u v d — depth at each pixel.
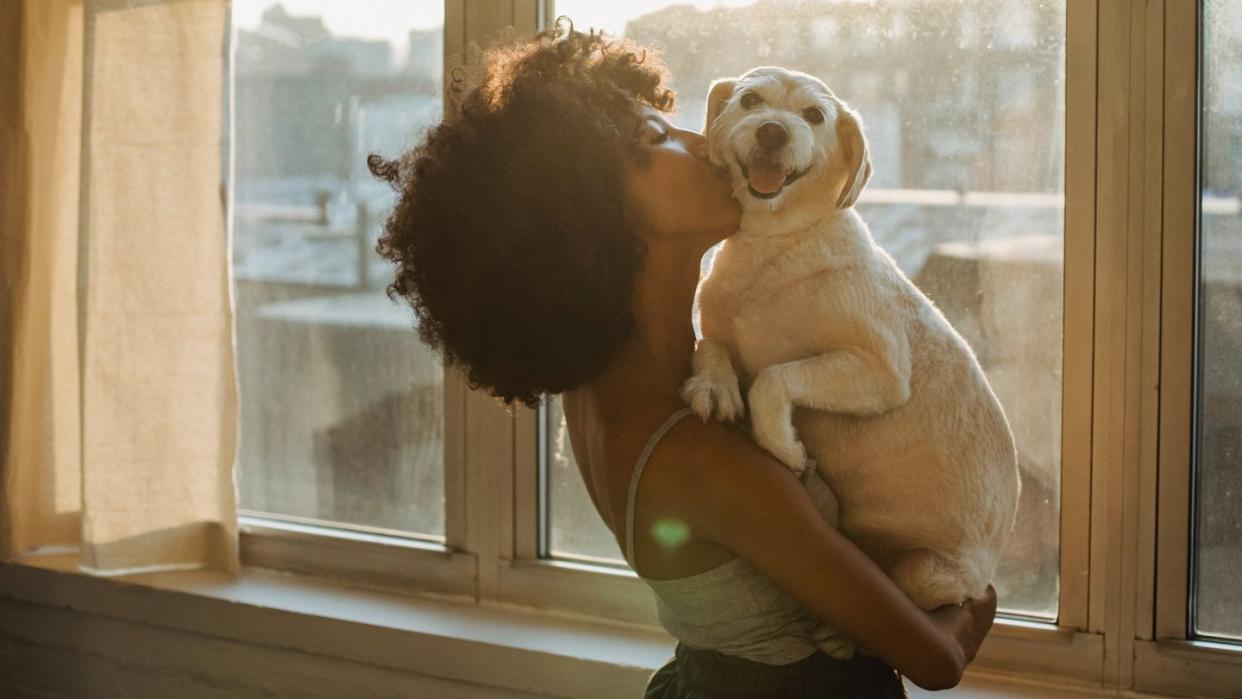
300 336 2.10
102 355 1.98
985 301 1.58
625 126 1.03
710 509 0.98
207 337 2.00
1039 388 1.56
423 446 2.01
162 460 2.02
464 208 1.00
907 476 1.16
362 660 1.83
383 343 2.03
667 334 1.08
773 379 1.10
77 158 2.14
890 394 1.14
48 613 2.12
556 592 1.84
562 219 0.98
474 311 1.01
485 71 1.13
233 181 2.12
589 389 1.08
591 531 1.86
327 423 2.09
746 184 1.17
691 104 1.72
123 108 1.96
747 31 1.68
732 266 1.23
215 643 1.98
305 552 2.06
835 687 1.03
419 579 1.95
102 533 2.01
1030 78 1.53
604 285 0.99
